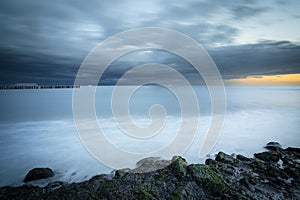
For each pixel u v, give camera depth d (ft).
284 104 130.00
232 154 44.57
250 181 28.40
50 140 56.49
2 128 68.74
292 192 25.94
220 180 27.02
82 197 24.54
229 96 182.70
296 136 61.00
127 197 24.35
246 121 80.84
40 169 34.12
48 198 24.77
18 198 25.38
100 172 36.83
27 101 141.90
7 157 44.24
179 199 23.90
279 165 36.73
